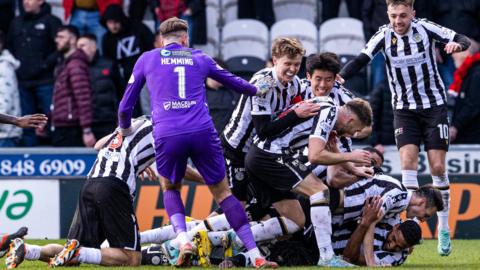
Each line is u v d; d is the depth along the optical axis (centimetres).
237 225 2339
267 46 4266
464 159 3475
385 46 2858
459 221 3322
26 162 3416
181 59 2342
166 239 2508
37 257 2325
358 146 3562
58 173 3422
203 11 4162
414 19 2852
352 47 4222
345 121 2381
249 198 2625
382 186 2453
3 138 3925
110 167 2377
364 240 2419
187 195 3269
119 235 2353
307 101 2434
